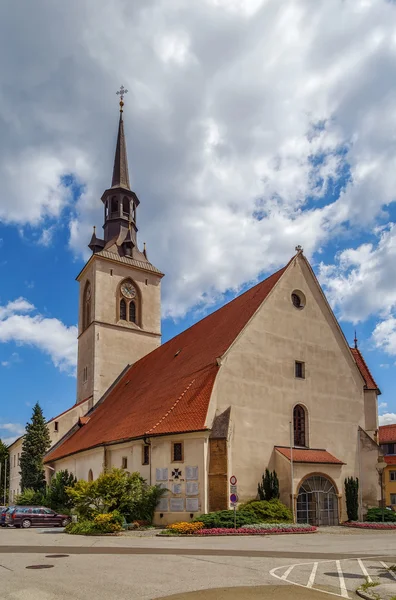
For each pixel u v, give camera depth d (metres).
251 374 37.81
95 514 33.38
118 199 67.94
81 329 66.12
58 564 17.73
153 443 36.59
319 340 42.47
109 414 51.91
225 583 14.11
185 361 44.66
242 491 34.94
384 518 38.88
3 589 13.47
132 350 63.41
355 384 43.81
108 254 64.38
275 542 24.94
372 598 12.36
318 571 16.06
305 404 40.22
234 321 41.78
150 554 20.17
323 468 37.47
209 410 34.84
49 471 59.69
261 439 37.00
